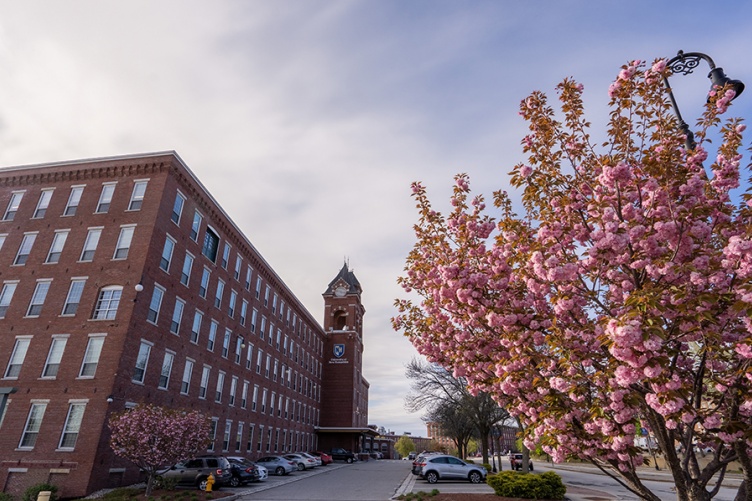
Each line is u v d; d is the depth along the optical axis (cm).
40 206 2708
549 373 593
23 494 1866
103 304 2350
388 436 10906
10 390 1955
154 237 2509
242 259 3772
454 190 826
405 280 982
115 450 1828
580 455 571
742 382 465
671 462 490
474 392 844
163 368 2539
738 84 583
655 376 407
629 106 554
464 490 2091
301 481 2736
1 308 2441
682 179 512
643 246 498
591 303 589
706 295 418
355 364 6619
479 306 707
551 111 630
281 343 4734
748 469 448
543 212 584
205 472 2164
